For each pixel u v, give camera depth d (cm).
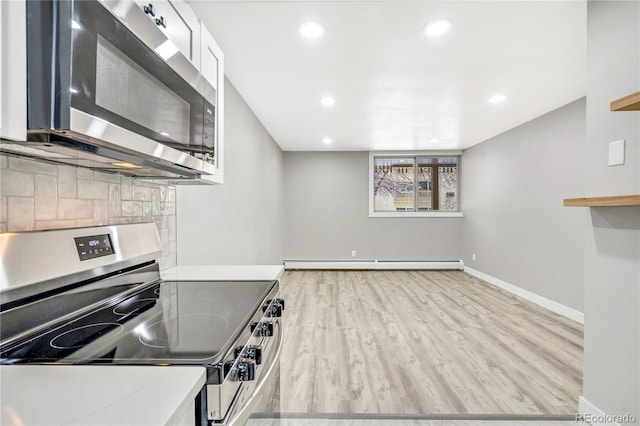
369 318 354
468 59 247
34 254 86
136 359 69
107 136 74
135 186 147
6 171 86
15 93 61
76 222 111
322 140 534
